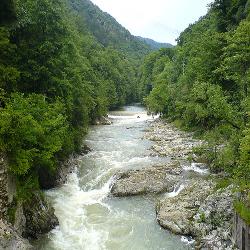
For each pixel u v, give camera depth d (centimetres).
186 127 5625
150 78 11888
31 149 2308
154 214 2609
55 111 3062
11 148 2156
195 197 2683
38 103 2859
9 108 2300
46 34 3431
